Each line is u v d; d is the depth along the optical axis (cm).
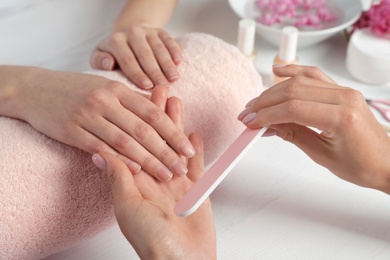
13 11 90
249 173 71
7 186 52
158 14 84
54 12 91
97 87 59
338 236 64
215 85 64
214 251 53
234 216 66
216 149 67
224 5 98
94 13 92
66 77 61
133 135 56
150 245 49
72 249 63
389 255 62
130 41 69
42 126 57
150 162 55
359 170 60
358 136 56
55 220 55
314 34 83
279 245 63
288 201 68
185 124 62
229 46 68
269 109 55
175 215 53
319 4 91
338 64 88
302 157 74
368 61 83
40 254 57
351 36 87
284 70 62
